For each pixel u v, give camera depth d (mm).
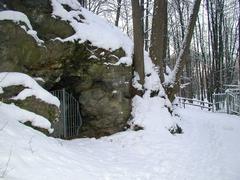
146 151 9219
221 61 26984
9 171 4895
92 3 22453
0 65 8625
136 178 6695
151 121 10805
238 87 20062
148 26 22016
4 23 8844
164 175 7160
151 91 11695
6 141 5871
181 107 21484
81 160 6914
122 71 11102
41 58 9547
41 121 7941
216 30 26703
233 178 7012
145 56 12469
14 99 8164
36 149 6160
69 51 10234
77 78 10836
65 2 10906
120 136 10297
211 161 8297
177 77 12641
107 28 11984
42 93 8586
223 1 26703
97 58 10820
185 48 12688
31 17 9836
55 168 5711
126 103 11016
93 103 10781
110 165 7406
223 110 19703
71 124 11094
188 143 9984
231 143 10273
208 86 30547
